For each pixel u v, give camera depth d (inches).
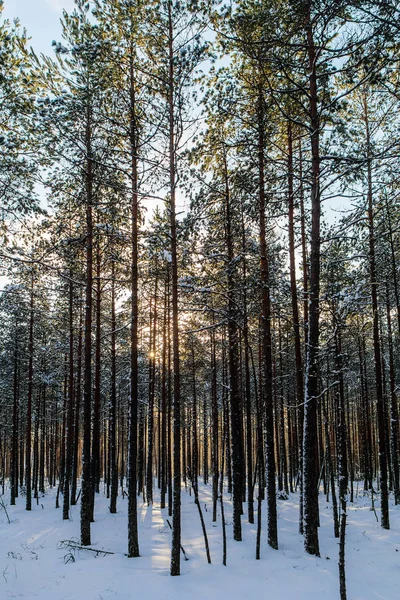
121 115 444.8
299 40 393.1
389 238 573.3
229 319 464.8
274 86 434.0
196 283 520.4
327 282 475.5
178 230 455.8
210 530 535.8
